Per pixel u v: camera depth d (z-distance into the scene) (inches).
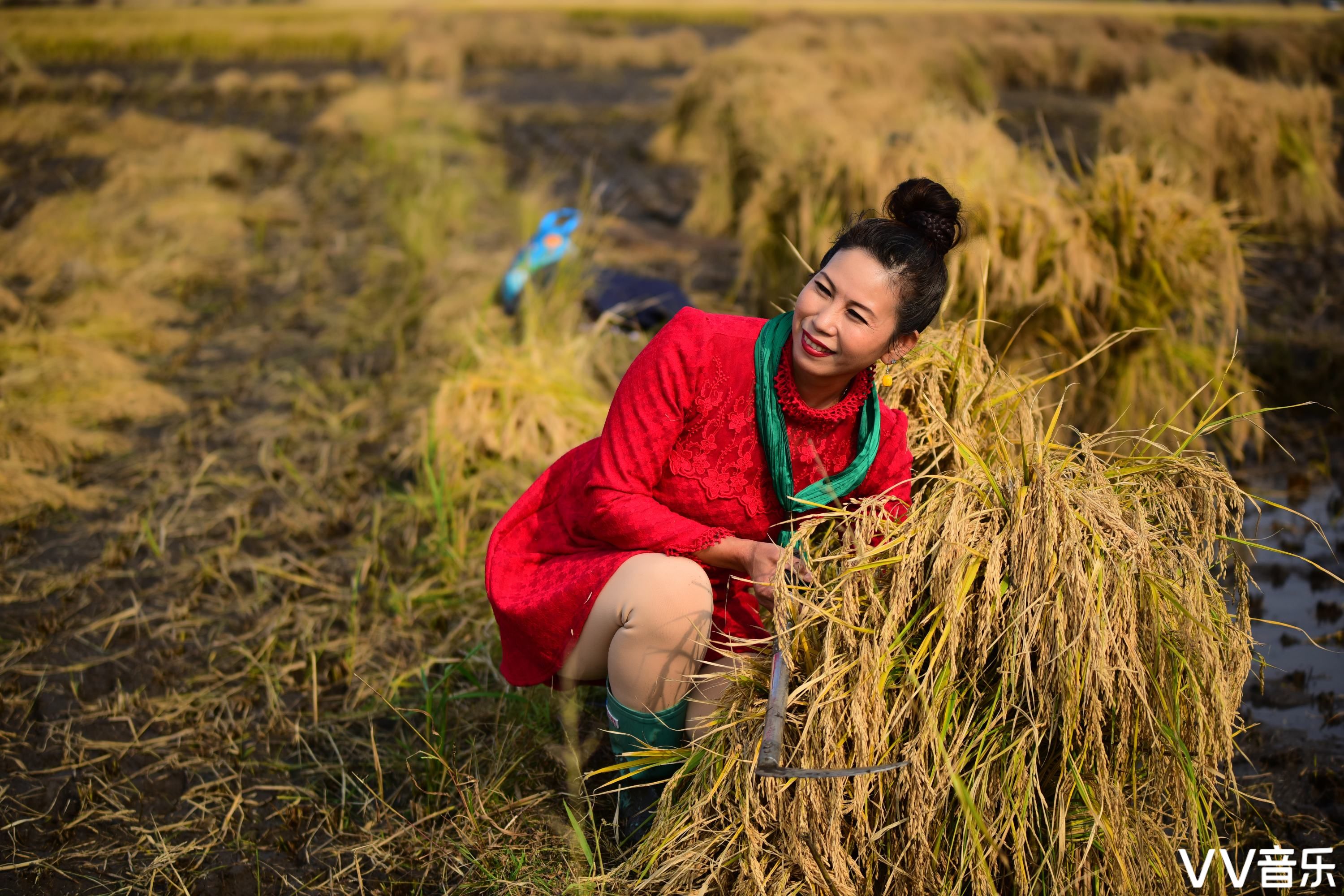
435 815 87.9
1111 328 144.7
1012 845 72.9
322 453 159.9
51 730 101.4
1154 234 143.4
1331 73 552.4
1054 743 71.9
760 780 72.3
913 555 71.4
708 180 292.0
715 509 80.9
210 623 118.8
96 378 181.0
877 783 71.6
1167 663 71.6
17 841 87.9
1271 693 106.5
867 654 70.1
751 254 210.7
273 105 529.0
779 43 514.6
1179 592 71.5
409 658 111.3
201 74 652.1
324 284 246.7
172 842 88.1
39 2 973.8
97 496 147.4
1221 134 280.1
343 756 97.7
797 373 75.6
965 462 85.7
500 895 80.8
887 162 177.0
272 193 319.0
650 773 85.0
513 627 86.0
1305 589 123.8
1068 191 151.6
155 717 103.2
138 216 283.0
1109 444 142.9
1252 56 557.6
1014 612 70.1
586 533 84.7
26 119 427.2
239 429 169.0
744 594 84.5
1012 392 91.7
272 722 102.0
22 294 227.0
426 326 210.1
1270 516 138.3
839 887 70.2
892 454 82.0
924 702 69.7
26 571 128.8
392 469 155.4
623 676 79.7
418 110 466.3
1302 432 159.6
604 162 388.5
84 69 666.2
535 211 275.9
